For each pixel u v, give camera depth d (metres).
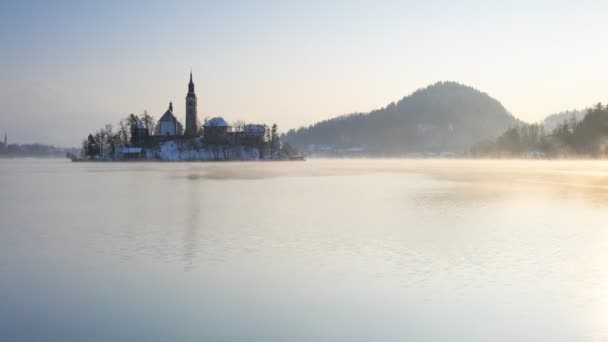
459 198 59.34
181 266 25.36
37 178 103.56
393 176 112.75
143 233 34.56
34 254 28.09
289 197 60.91
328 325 17.80
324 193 66.69
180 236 33.38
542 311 18.91
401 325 17.73
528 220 40.69
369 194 65.00
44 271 24.52
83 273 24.17
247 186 80.00
